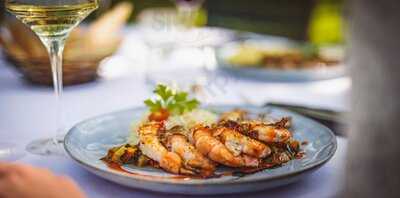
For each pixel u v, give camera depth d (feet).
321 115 2.18
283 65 3.00
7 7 1.89
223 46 3.32
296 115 2.07
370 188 1.26
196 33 3.80
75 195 1.40
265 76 2.90
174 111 2.02
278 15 6.55
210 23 6.73
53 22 1.91
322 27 7.87
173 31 3.81
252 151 1.67
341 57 3.21
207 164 1.63
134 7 7.59
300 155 1.75
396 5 1.22
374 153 1.25
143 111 2.17
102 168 1.60
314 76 2.87
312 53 3.27
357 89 1.28
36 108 2.46
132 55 3.45
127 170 1.66
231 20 6.84
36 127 2.21
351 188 1.30
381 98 1.24
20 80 2.92
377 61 1.24
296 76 2.86
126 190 1.63
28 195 1.36
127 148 1.72
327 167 1.78
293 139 1.86
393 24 1.23
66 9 1.88
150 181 1.53
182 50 3.52
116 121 2.06
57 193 1.38
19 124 2.24
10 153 1.89
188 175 1.62
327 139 1.83
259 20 6.72
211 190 1.52
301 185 1.66
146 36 3.76
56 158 1.87
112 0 6.04
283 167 1.67
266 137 1.73
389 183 1.23
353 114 1.29
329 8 7.83
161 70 3.09
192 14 3.88
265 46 3.52
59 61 2.04
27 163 1.82
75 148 1.78
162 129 1.81
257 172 1.63
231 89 2.76
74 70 2.74
